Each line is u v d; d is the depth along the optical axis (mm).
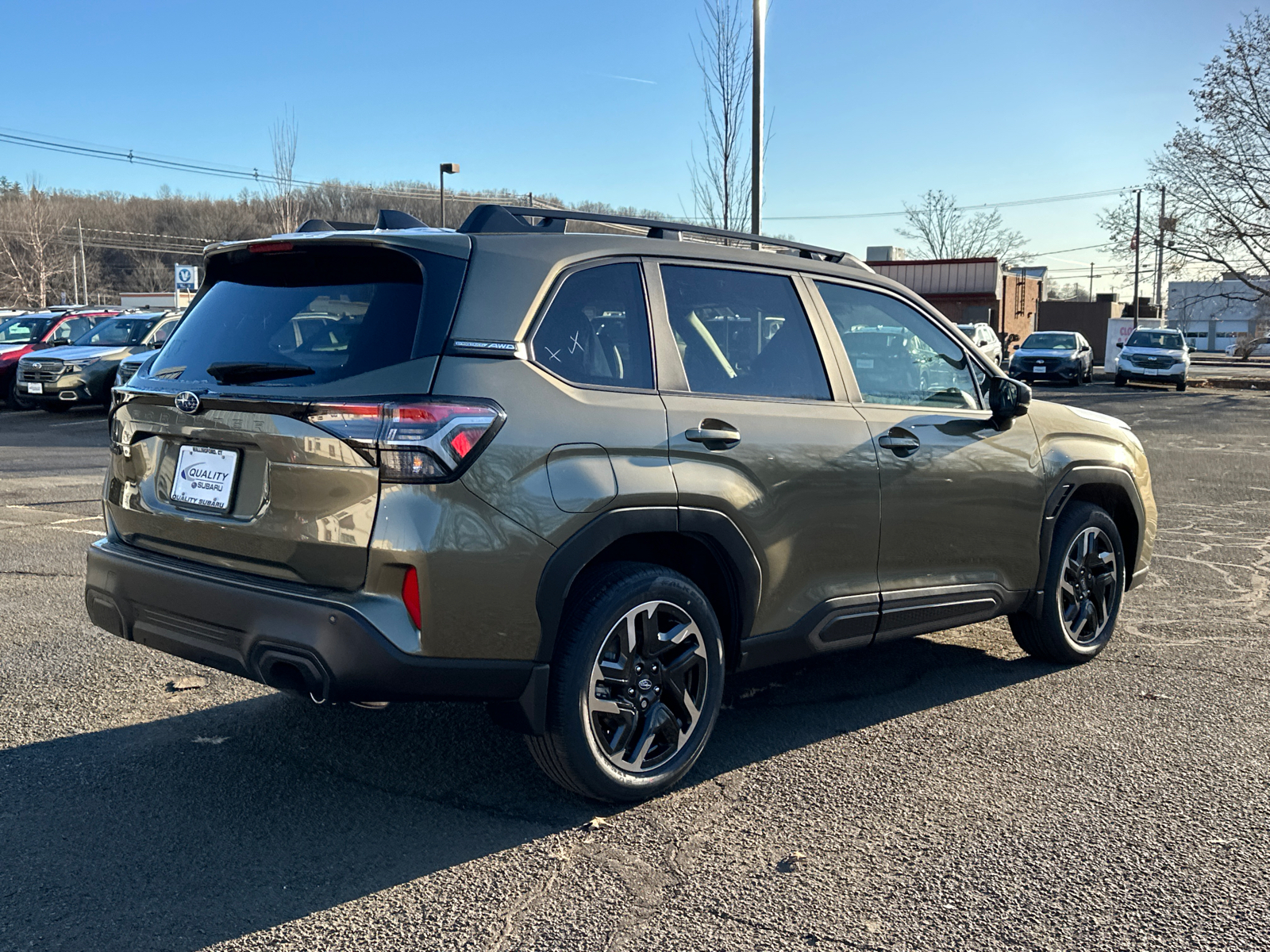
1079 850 3086
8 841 3057
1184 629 5598
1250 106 28984
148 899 2746
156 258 91188
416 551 2834
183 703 4234
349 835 3127
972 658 5098
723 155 17516
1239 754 3836
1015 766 3717
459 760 3711
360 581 2887
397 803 3354
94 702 4223
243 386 3102
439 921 2664
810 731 4066
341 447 2875
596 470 3143
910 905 2766
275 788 3451
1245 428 18500
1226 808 3373
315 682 2885
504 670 3021
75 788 3424
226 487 3141
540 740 3193
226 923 2641
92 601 3521
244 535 3072
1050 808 3367
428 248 3088
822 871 2945
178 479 3318
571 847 3070
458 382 2928
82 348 18375
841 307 4121
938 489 4176
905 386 4250
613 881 2881
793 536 3693
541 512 3020
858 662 5023
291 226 31719
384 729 3992
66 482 10414
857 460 3879
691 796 3453
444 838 3121
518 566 2984
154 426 3359
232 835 3111
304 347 3115
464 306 3033
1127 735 4039
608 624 3209
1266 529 8625
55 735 3869
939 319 4500
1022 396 4379
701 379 3555
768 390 3748
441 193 31844
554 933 2615
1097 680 4746
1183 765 3738
